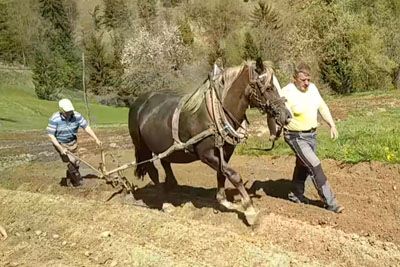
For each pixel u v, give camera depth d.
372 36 39.34
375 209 7.92
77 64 58.47
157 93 8.73
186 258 6.63
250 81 7.12
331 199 7.89
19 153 16.39
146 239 7.39
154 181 9.38
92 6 80.06
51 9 69.62
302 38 41.41
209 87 7.45
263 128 17.27
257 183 9.76
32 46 65.25
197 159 7.98
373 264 6.21
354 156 10.25
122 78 52.88
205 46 63.22
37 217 8.61
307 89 7.98
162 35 54.09
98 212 8.52
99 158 13.88
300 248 6.75
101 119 35.22
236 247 6.78
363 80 39.56
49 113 36.81
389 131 12.22
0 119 30.94
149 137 8.43
